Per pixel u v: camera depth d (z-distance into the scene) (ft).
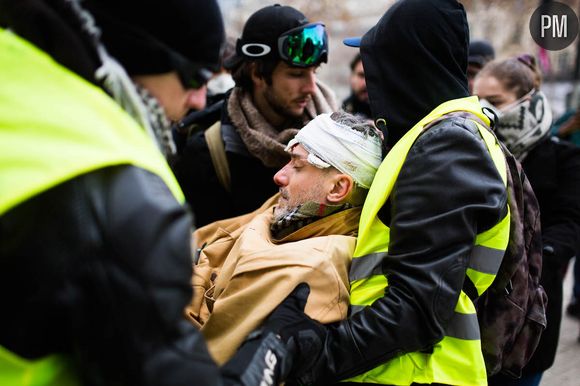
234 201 5.97
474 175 3.45
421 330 3.36
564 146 6.42
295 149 4.26
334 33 63.62
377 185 3.81
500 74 6.21
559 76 33.83
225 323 3.61
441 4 3.99
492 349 4.03
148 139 2.46
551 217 6.22
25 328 2.00
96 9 2.42
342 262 3.79
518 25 41.73
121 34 2.44
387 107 4.09
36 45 2.24
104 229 2.02
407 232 3.43
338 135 4.06
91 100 2.24
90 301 1.99
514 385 5.49
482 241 3.67
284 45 5.42
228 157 5.90
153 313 2.05
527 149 6.15
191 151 6.11
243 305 3.57
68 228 1.98
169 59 2.53
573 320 11.82
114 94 2.43
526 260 4.02
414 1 3.96
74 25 2.32
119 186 2.11
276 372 3.04
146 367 2.04
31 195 1.97
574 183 6.17
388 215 3.84
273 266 3.64
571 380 9.06
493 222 3.52
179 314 2.17
